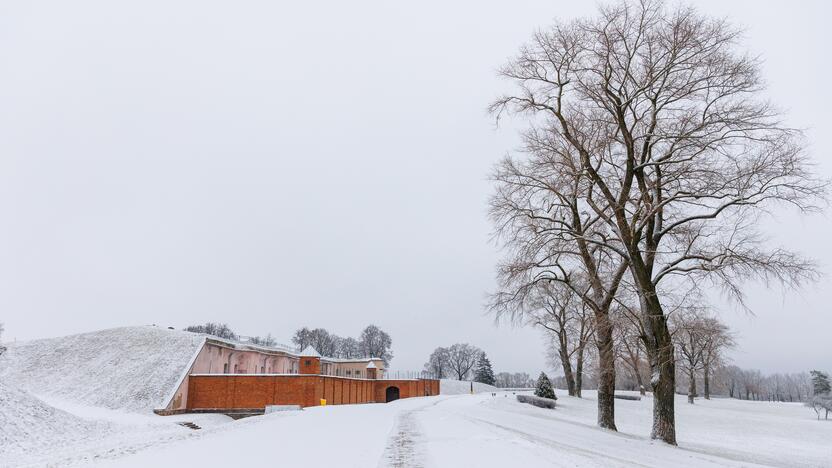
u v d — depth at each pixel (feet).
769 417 163.94
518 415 100.73
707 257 69.77
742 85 66.74
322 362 306.55
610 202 74.69
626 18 71.56
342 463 38.65
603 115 78.74
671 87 70.90
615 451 50.49
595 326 83.25
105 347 205.98
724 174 68.28
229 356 221.66
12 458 66.49
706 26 68.18
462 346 500.74
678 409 174.81
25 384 180.75
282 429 68.69
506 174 82.79
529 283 82.33
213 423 156.56
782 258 64.49
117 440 78.23
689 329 73.10
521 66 78.95
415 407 124.98
